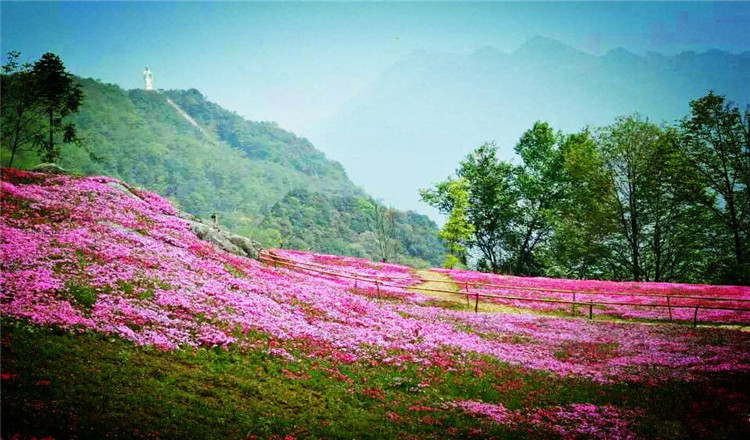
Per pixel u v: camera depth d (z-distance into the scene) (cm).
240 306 2795
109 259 2792
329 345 2661
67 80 7944
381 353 2689
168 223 4056
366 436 1766
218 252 3872
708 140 6994
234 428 1612
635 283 5719
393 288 5000
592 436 1939
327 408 1950
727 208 6981
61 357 1738
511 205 9800
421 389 2314
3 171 3881
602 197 7838
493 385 2439
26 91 7356
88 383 1614
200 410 1662
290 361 2339
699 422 2052
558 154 9469
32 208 3300
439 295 4903
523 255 10175
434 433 1867
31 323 1908
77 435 1328
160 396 1673
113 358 1859
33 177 3988
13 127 7550
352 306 3547
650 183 7462
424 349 2884
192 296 2689
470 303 4656
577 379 2578
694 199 7150
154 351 2030
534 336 3459
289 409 1869
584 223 8056
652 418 2095
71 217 3356
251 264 3931
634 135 7550
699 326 3819
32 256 2533
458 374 2553
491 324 3709
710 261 7138
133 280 2611
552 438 1911
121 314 2231
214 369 2031
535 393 2364
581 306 4631
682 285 5509
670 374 2602
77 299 2238
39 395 1459
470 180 10206
